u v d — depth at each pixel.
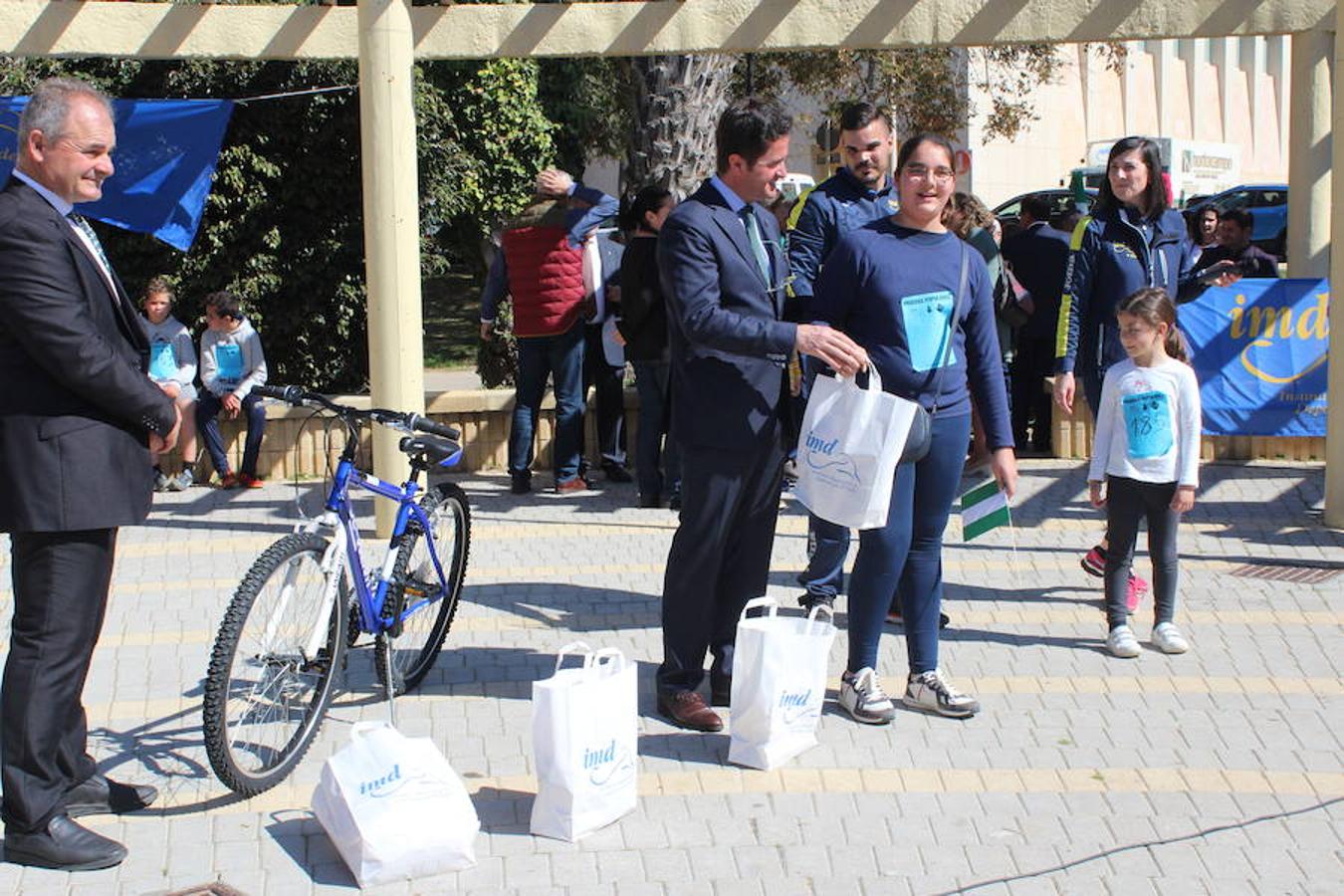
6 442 4.17
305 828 4.58
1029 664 6.09
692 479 5.27
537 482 9.98
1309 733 5.34
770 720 4.96
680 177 12.38
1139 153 6.76
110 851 4.32
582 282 9.40
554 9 8.20
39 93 4.16
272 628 4.79
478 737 5.32
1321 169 9.30
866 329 5.22
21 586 4.29
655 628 6.62
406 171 7.93
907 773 4.99
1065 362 6.87
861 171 6.31
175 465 9.71
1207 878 4.25
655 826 4.58
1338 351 8.16
